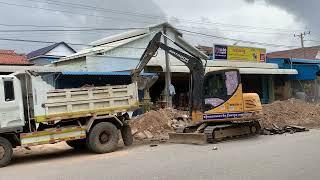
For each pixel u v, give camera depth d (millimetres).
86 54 30766
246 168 11094
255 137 18562
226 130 17688
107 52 31641
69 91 15344
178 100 32219
